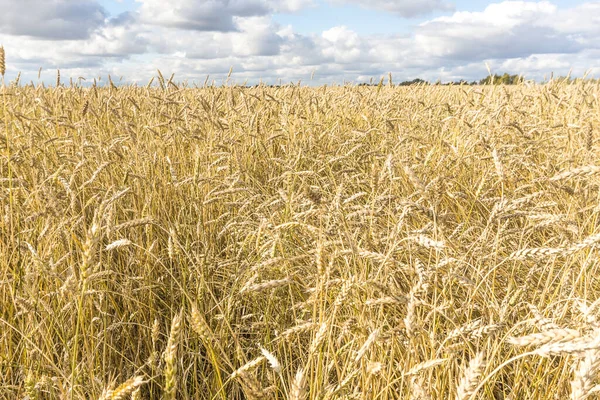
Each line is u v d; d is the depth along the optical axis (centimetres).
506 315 256
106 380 288
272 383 258
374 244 288
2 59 401
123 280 367
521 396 259
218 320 319
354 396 238
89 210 407
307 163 595
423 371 210
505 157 479
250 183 570
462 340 250
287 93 933
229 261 373
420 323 226
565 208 396
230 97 752
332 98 1019
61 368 274
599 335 111
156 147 596
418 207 260
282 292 356
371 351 234
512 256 202
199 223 376
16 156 451
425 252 351
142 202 462
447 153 554
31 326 270
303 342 326
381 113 788
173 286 376
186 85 966
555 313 256
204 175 517
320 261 217
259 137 643
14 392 275
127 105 819
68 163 515
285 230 375
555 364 275
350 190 510
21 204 434
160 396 301
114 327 299
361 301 262
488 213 404
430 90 1192
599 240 181
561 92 873
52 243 340
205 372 325
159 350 334
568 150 575
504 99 738
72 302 283
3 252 346
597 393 189
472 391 125
